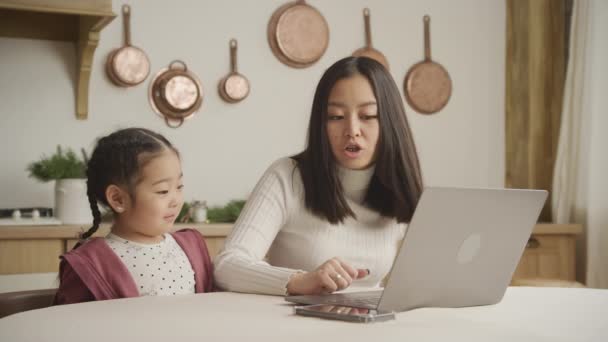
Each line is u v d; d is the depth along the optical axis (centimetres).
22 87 291
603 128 332
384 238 158
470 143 365
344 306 100
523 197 109
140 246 142
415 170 153
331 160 151
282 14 327
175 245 150
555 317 101
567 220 350
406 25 354
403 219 154
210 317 94
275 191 152
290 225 156
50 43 294
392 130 149
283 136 331
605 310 108
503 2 371
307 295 116
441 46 361
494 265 110
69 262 130
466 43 365
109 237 143
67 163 265
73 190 261
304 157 156
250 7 325
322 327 87
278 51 328
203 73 318
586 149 341
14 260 242
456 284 106
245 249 141
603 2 333
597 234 334
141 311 99
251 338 80
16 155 291
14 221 255
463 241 103
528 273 321
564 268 325
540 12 362
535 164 362
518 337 85
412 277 98
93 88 300
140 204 140
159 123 311
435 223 96
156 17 310
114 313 97
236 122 324
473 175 365
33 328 86
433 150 359
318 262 152
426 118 358
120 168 139
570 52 349
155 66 310
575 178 350
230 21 322
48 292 133
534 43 362
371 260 155
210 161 320
